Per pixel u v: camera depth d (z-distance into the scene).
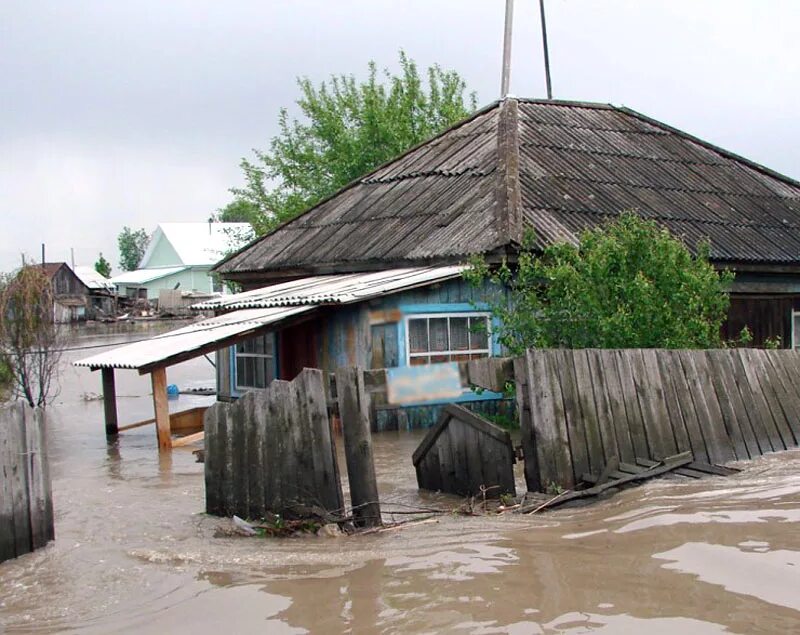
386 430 13.72
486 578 5.98
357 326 13.99
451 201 16.38
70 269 60.16
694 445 8.84
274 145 30.23
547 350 8.10
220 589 6.21
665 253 10.72
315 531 7.46
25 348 18.50
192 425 16.31
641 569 5.95
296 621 5.50
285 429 7.79
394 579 6.12
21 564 7.02
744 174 19.64
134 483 10.80
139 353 14.07
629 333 10.12
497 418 13.78
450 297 13.96
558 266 11.05
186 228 67.56
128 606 6.03
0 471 7.11
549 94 24.47
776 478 8.27
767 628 4.91
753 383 9.61
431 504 8.63
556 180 16.44
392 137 28.94
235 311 16.33
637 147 19.25
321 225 18.72
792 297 17.16
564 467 8.00
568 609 5.34
